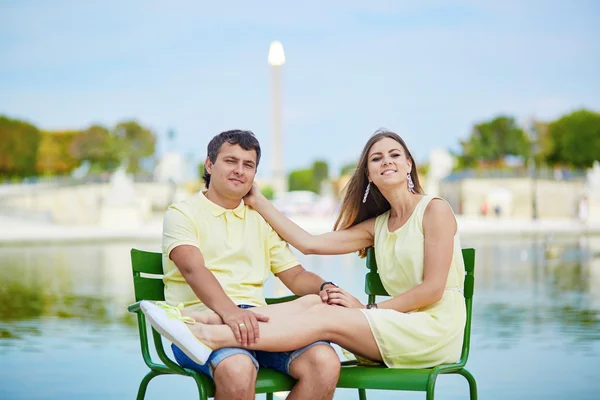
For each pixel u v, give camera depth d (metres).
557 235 27.12
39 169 70.50
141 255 3.47
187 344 2.92
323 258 17.97
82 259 17.72
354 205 3.76
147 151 74.56
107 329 7.46
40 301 9.84
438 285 3.34
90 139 73.38
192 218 3.37
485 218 42.56
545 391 4.88
